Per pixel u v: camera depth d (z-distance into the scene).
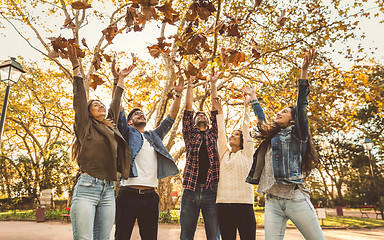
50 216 13.46
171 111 3.85
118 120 3.31
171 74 12.68
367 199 29.70
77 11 13.35
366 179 30.77
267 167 2.84
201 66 2.93
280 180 2.63
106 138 2.73
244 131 3.46
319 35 11.08
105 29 2.52
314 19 11.05
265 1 11.12
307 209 2.53
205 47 2.75
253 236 3.02
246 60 11.26
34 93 20.88
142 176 3.16
